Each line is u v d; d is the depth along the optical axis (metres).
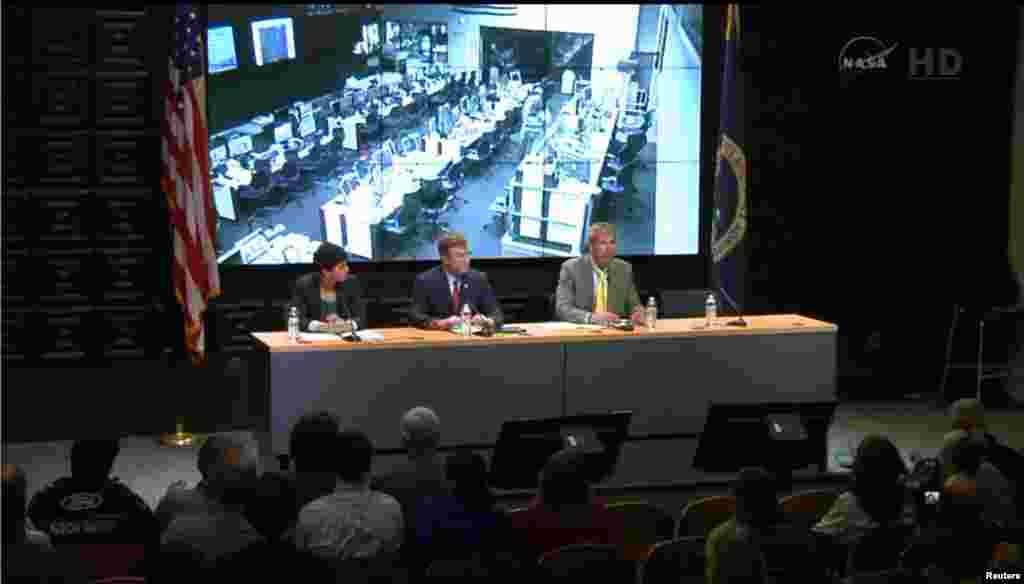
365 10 12.53
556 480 6.49
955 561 6.25
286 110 12.45
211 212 11.72
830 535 6.69
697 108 13.29
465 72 12.82
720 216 11.85
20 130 11.88
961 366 13.64
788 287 13.71
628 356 9.88
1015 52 13.80
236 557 5.71
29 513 6.86
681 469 10.05
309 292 10.41
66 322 12.11
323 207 12.62
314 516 6.33
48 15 11.84
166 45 12.09
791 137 13.56
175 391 12.30
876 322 13.84
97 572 6.61
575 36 12.98
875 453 6.66
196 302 11.64
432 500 6.55
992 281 13.84
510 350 9.66
